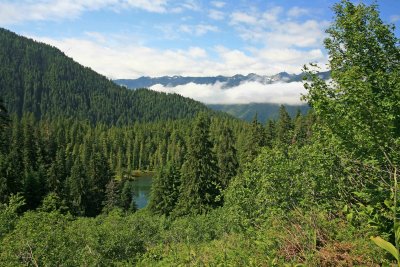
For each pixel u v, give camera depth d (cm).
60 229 1585
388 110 829
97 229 1847
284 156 1027
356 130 686
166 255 1388
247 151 4766
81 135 13862
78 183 5706
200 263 912
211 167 3859
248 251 787
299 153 993
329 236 618
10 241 1337
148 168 13588
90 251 1588
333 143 764
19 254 1313
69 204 5403
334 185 727
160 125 16538
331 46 1127
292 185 874
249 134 4884
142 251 1903
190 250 1154
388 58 1055
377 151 630
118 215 2400
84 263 1481
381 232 500
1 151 5869
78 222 1994
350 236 580
